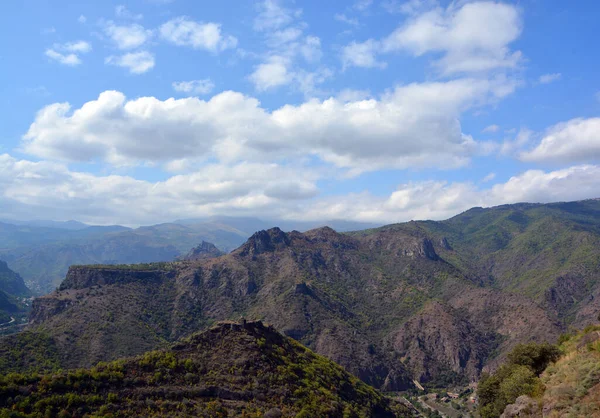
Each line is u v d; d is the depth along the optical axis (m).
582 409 32.00
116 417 59.31
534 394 41.59
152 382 68.25
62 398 59.38
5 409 55.16
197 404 66.44
